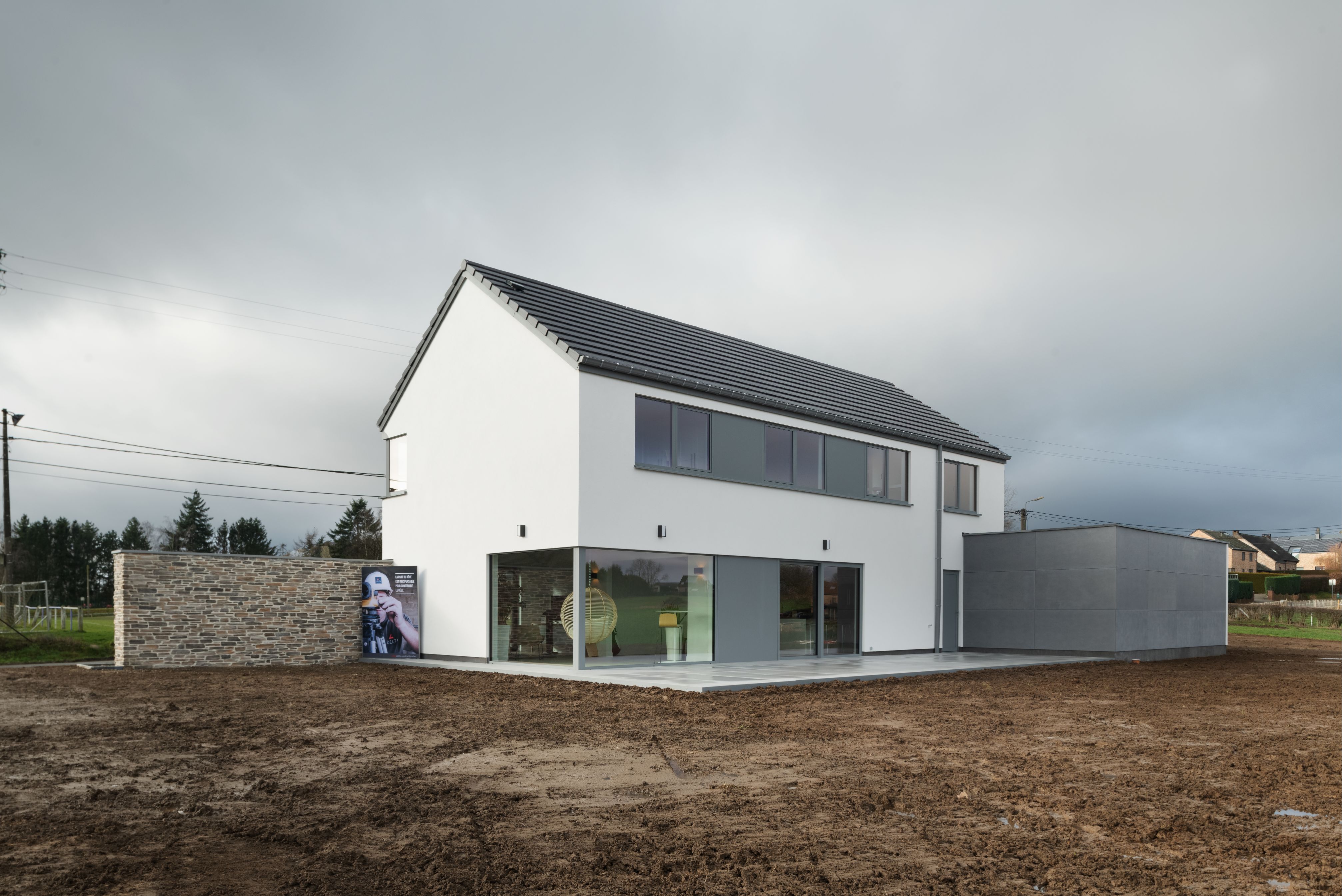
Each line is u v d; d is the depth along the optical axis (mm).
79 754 7105
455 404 16547
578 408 13734
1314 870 4285
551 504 14109
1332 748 7824
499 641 15469
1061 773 6582
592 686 12188
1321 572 82062
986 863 4352
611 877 4086
